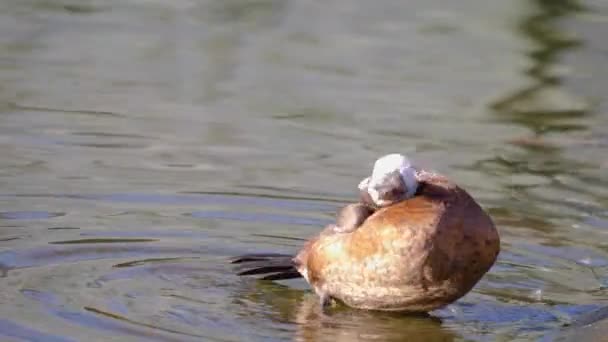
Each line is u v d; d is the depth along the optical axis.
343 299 9.38
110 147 13.98
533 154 14.61
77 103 15.84
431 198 8.86
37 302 9.01
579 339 8.73
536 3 22.16
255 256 10.08
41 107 15.55
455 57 19.19
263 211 11.88
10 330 8.38
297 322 9.04
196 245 10.74
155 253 10.47
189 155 13.79
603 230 11.73
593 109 16.88
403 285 8.92
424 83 17.70
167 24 20.80
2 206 11.57
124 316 8.83
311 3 22.59
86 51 18.78
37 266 9.92
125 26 20.56
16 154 13.45
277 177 13.07
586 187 13.30
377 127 15.43
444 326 9.09
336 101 16.58
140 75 17.55
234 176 13.05
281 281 10.15
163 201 12.03
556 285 10.11
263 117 15.64
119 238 10.79
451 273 8.82
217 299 9.45
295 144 14.47
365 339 8.73
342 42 19.94
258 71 18.06
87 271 9.88
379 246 8.83
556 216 12.15
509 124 15.94
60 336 8.30
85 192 12.17
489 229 8.87
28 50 18.66
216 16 21.50
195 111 15.80
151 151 13.88
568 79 18.25
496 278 10.25
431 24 21.23
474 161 14.19
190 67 18.12
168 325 8.70
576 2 22.25
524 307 9.57
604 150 14.98
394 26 21.06
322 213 11.89
